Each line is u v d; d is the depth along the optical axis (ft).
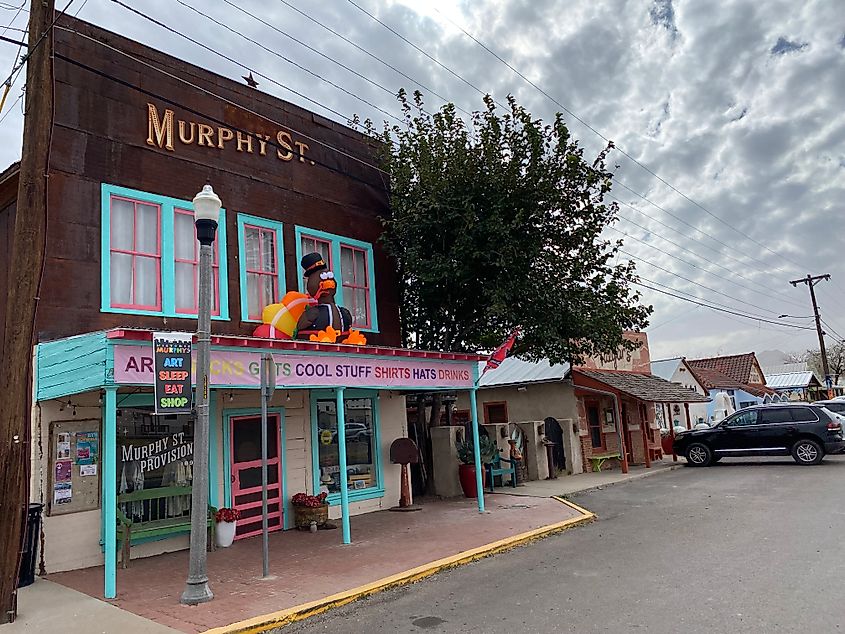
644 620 19.93
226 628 20.92
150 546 32.35
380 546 32.71
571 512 40.75
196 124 37.29
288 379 31.35
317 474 41.39
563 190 47.09
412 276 49.16
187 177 36.32
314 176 43.86
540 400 69.62
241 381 29.22
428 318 53.01
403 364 38.06
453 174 46.21
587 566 27.48
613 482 56.65
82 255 31.22
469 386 43.27
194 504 24.52
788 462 66.18
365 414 46.03
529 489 53.47
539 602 22.61
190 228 36.14
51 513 29.01
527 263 47.06
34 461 28.78
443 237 47.70
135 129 34.40
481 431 56.70
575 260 49.57
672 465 69.62
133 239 33.58
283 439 39.63
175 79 36.40
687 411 91.04
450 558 29.32
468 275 47.39
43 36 25.90
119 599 24.47
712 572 25.08
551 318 47.88
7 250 33.22
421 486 52.80
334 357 33.68
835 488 45.65
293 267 41.27
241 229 38.60
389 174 48.39
